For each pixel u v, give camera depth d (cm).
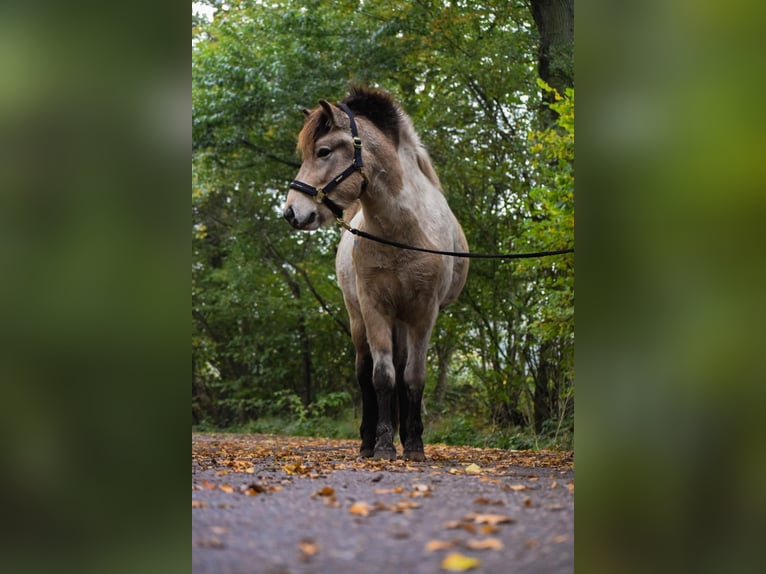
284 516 318
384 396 590
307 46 1436
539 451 891
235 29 1539
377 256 572
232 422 1984
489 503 341
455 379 1551
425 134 1340
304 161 557
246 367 1981
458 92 1346
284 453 788
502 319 1232
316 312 1683
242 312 1759
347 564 240
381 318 583
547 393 1154
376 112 582
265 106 1428
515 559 235
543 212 874
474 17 1297
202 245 1912
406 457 602
